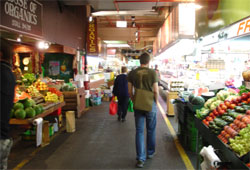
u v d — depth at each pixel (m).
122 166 3.78
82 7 9.51
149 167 3.72
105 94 11.49
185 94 5.32
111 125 6.50
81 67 9.30
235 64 7.66
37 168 3.73
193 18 6.65
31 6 5.02
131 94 3.98
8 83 2.36
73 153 4.38
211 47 6.64
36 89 5.66
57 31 6.73
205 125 3.33
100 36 18.88
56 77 8.74
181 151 4.41
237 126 2.64
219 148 2.72
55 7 6.58
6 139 2.38
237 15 3.97
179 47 8.87
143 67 3.91
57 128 5.89
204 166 2.71
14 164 3.88
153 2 7.62
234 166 2.26
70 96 7.43
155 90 3.83
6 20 4.02
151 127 3.99
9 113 2.40
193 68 8.18
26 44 6.79
